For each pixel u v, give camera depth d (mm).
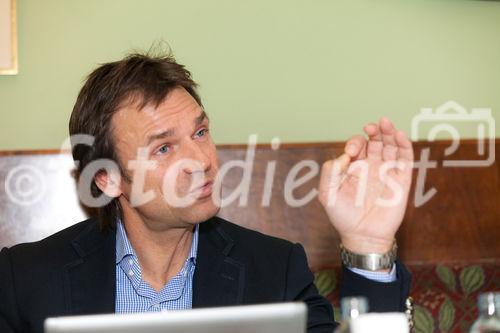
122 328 2240
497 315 2494
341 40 5664
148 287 3518
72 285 3457
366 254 3047
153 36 5430
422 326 5105
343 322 2373
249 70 5547
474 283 5246
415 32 5750
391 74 5730
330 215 3107
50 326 2223
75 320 2236
